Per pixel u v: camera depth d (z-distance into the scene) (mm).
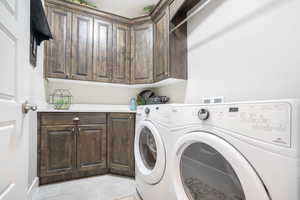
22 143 838
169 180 1067
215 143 700
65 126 1825
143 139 1582
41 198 1487
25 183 878
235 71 1372
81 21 2172
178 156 947
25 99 889
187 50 2008
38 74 1755
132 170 1929
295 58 986
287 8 1026
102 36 2287
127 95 2758
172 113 1034
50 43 1986
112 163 2010
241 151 614
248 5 1271
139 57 2398
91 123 1960
